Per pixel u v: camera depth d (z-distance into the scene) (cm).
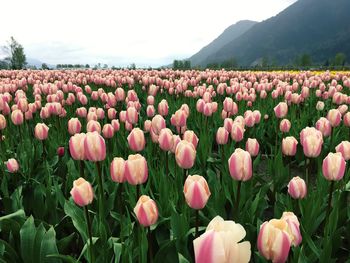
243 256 155
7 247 333
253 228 365
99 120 779
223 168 522
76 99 1093
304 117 851
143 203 258
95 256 339
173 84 1202
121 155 559
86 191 279
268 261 300
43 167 533
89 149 327
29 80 1470
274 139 801
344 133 710
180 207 419
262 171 705
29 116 698
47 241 318
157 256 325
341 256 405
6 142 634
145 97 1239
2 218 354
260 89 1098
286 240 199
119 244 313
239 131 466
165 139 396
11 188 505
